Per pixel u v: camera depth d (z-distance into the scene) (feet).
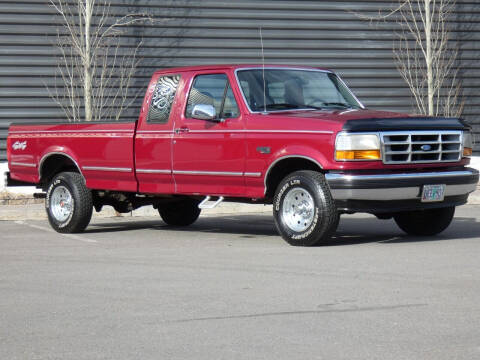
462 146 33.50
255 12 62.95
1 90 59.41
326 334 18.63
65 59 60.18
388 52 65.51
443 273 25.75
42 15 59.88
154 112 36.83
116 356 17.19
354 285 24.07
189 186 35.76
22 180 42.24
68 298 23.00
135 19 60.18
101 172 38.42
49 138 40.55
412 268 26.71
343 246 32.22
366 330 18.92
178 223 42.63
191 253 31.30
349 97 36.45
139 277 26.11
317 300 22.15
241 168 33.68
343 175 30.94
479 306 21.13
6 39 59.36
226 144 34.09
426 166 32.48
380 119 31.58
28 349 17.80
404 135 31.81
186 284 24.76
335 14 64.34
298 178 32.14
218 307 21.52
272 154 32.63
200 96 35.53
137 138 37.11
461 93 66.80
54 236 38.01
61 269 27.94
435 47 65.16
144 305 21.90
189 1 61.98
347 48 64.75
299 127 32.04
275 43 63.31
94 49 60.23
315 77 36.24
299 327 19.30
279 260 28.91
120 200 40.40
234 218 46.73
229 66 35.12
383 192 31.24
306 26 63.82
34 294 23.66
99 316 20.75
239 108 34.04
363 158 30.96
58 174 40.09
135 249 32.83
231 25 62.64
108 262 29.37
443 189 32.68
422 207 32.60
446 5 66.13
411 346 17.57
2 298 23.16
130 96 61.41
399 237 35.40
